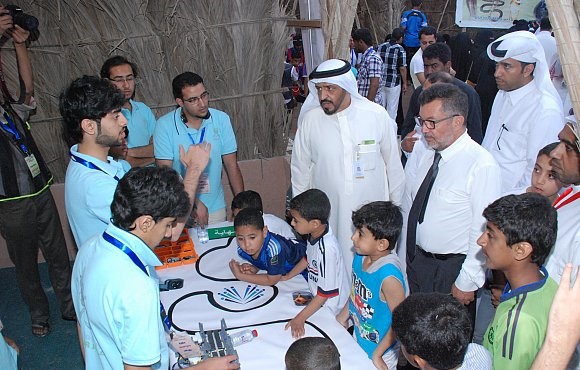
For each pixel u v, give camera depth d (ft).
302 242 7.81
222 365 4.93
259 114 12.84
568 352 2.99
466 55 18.80
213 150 9.86
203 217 8.99
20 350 9.50
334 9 9.48
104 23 11.46
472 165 6.83
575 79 3.67
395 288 5.83
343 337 5.82
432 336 3.90
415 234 7.63
